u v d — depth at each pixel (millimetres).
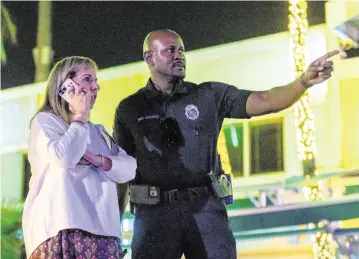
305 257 13883
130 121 6559
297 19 15062
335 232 12477
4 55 17078
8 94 17172
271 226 12492
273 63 15648
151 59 6570
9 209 16734
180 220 6266
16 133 17172
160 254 6293
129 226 12227
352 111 14664
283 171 15109
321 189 13672
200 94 6527
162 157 6355
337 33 14820
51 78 5523
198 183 6320
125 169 5504
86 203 5211
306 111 14391
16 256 16062
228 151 15664
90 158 5340
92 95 5570
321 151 14797
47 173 5258
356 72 14672
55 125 5332
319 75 5949
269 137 15414
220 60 16156
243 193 14430
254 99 6348
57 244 5008
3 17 17094
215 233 6234
